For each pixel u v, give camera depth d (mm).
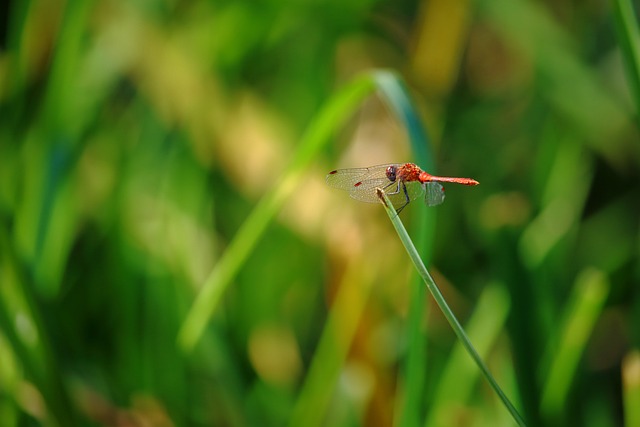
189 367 1443
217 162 1543
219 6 1553
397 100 1341
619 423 1492
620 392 1497
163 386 1447
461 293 1529
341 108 1358
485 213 1521
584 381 1440
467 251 1550
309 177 1501
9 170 1491
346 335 1392
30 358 1345
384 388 1397
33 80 1527
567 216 1526
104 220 1500
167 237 1481
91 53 1527
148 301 1469
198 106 1523
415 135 1335
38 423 1401
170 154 1522
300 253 1519
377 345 1413
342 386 1397
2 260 1337
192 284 1470
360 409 1395
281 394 1464
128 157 1517
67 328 1442
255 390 1462
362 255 1403
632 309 1467
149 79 1528
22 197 1464
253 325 1498
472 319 1418
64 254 1456
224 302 1496
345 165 1528
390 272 1495
